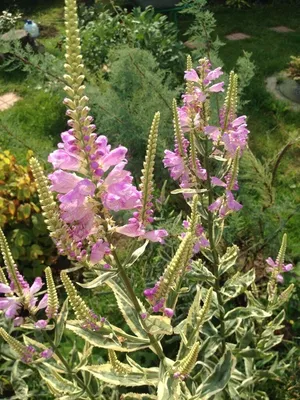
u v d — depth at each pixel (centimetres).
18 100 108
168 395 26
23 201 65
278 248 56
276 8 153
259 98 102
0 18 134
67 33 20
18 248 63
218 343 40
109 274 26
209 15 64
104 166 23
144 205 24
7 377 49
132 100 73
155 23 104
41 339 41
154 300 26
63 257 66
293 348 47
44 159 68
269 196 57
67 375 39
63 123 99
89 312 27
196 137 37
